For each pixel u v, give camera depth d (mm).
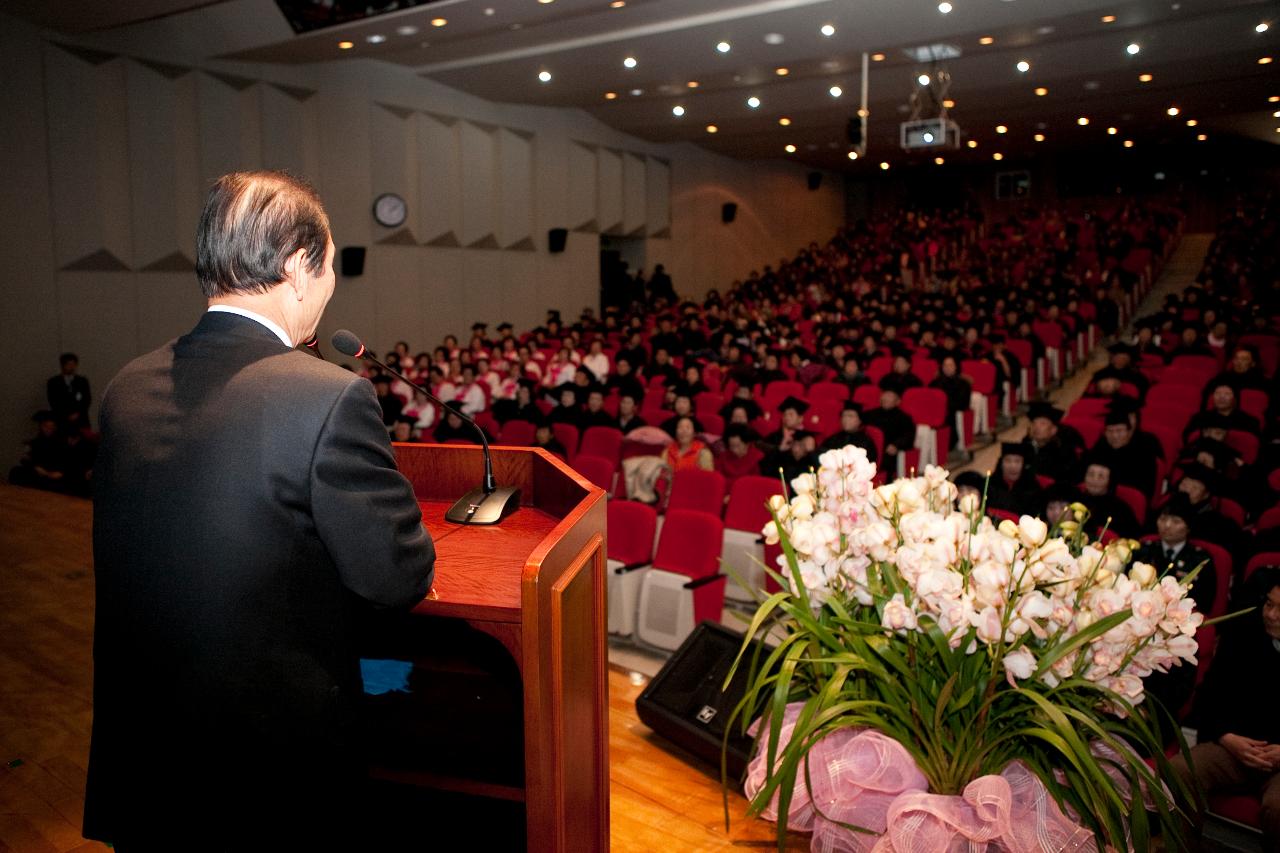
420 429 10055
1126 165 26828
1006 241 24219
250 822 1111
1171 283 20547
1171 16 10719
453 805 1885
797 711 1889
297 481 1092
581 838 1520
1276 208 22578
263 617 1090
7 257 10070
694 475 6387
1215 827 3326
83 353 10820
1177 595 1522
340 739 1179
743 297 20188
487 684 1822
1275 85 14297
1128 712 1529
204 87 11758
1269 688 3330
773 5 10422
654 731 3271
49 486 9453
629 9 10680
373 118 14062
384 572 1127
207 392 1139
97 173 10766
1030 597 1485
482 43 12359
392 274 14695
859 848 1722
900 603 1563
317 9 9992
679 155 21266
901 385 10445
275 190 1229
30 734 3262
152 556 1101
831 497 1747
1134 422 7797
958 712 1651
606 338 15422
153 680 1103
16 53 9984
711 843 2564
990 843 1610
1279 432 7645
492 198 16344
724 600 6109
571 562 1433
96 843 2578
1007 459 6984
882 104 15461
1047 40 11570
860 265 23578
